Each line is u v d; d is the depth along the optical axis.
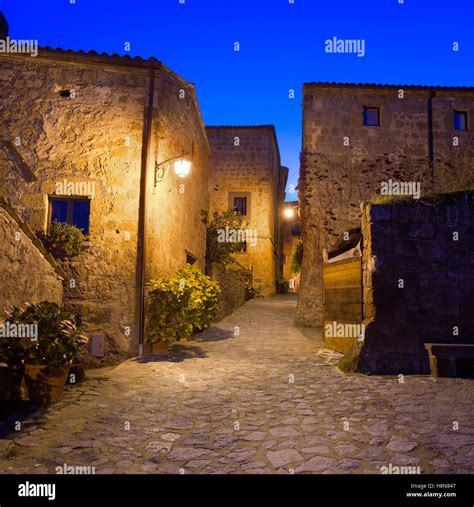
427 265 6.77
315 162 12.86
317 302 12.31
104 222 8.02
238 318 13.62
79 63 8.30
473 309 6.64
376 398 5.16
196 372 6.77
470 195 6.90
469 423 4.17
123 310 7.88
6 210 5.22
